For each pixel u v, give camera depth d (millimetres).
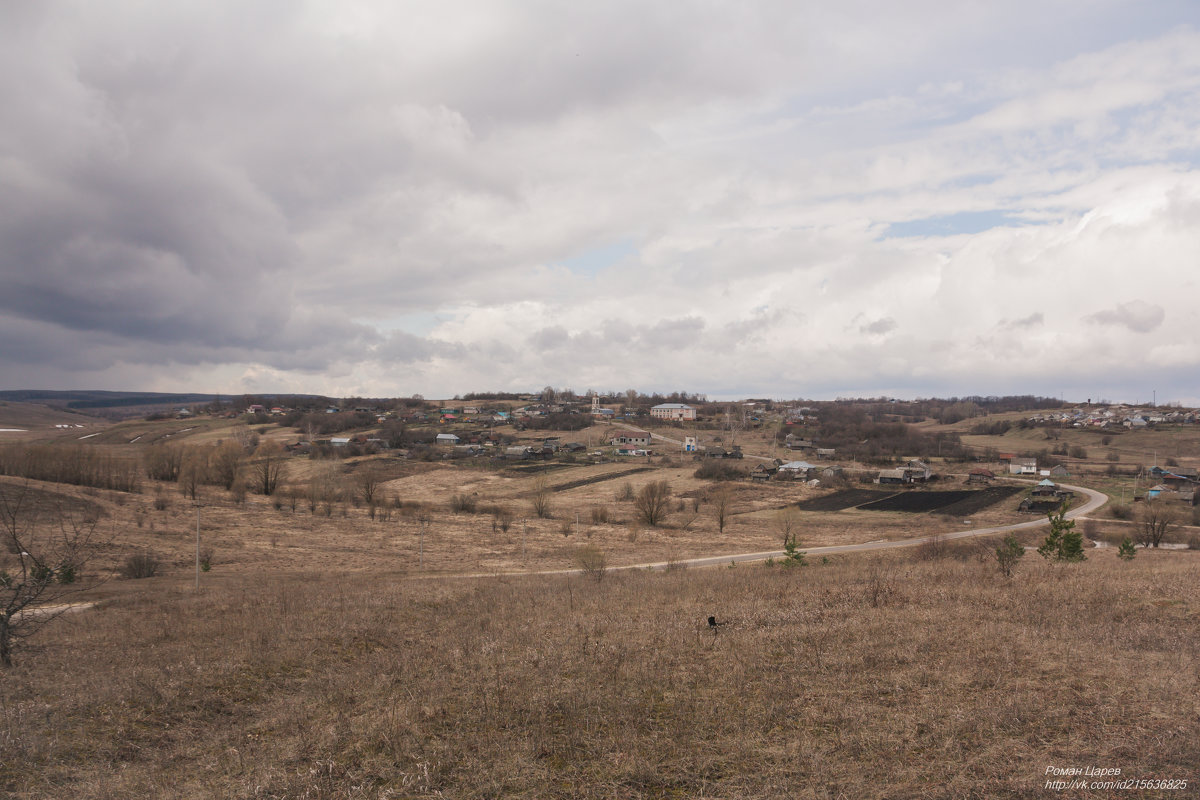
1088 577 22750
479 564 51844
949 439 173125
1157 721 9133
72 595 29266
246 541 59250
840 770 8188
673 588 25422
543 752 9234
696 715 10188
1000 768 8016
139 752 10156
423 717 10711
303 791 8398
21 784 8789
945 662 12273
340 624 19203
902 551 51938
